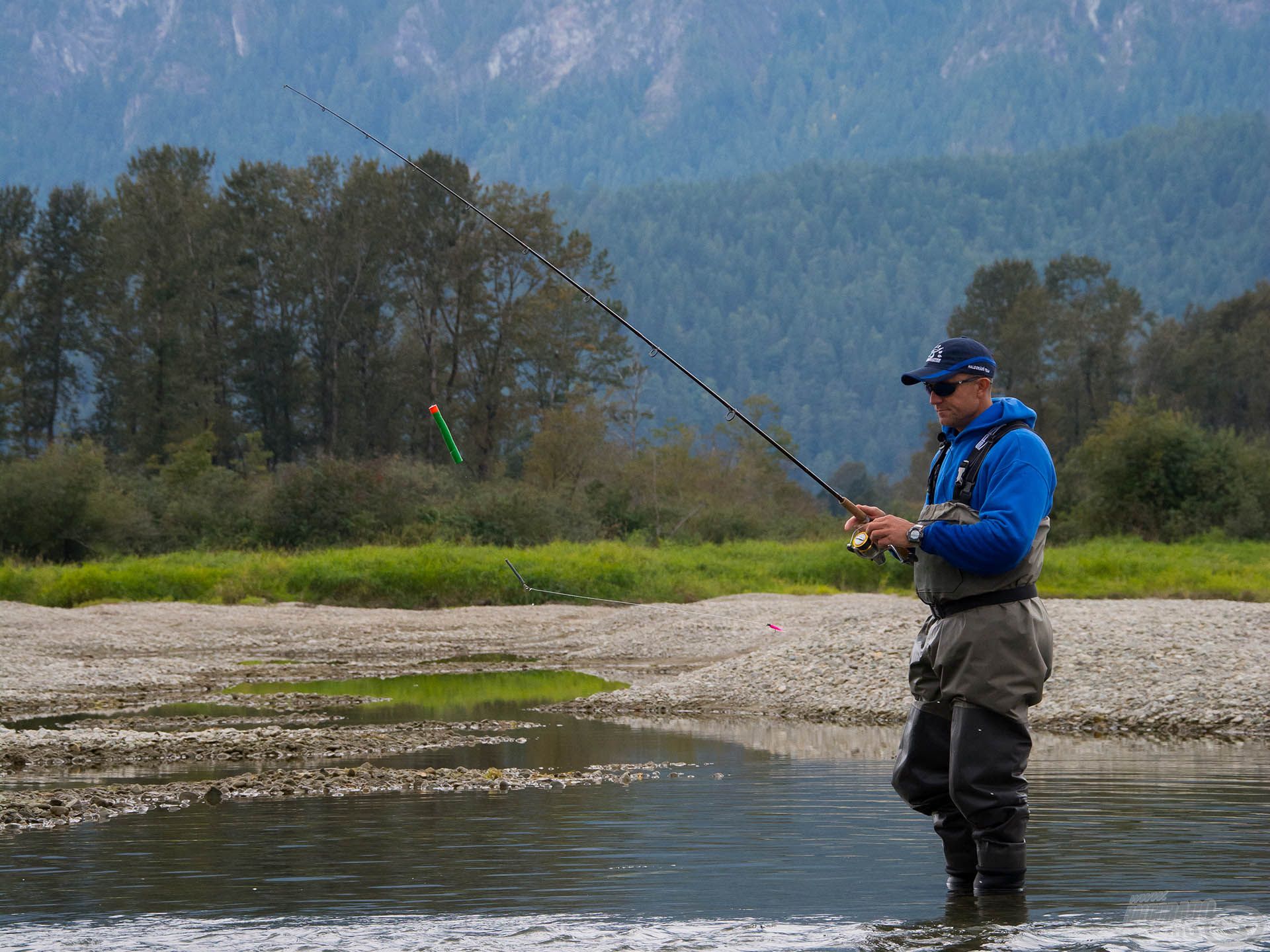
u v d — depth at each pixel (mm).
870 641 18219
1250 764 9945
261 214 87062
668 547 52375
